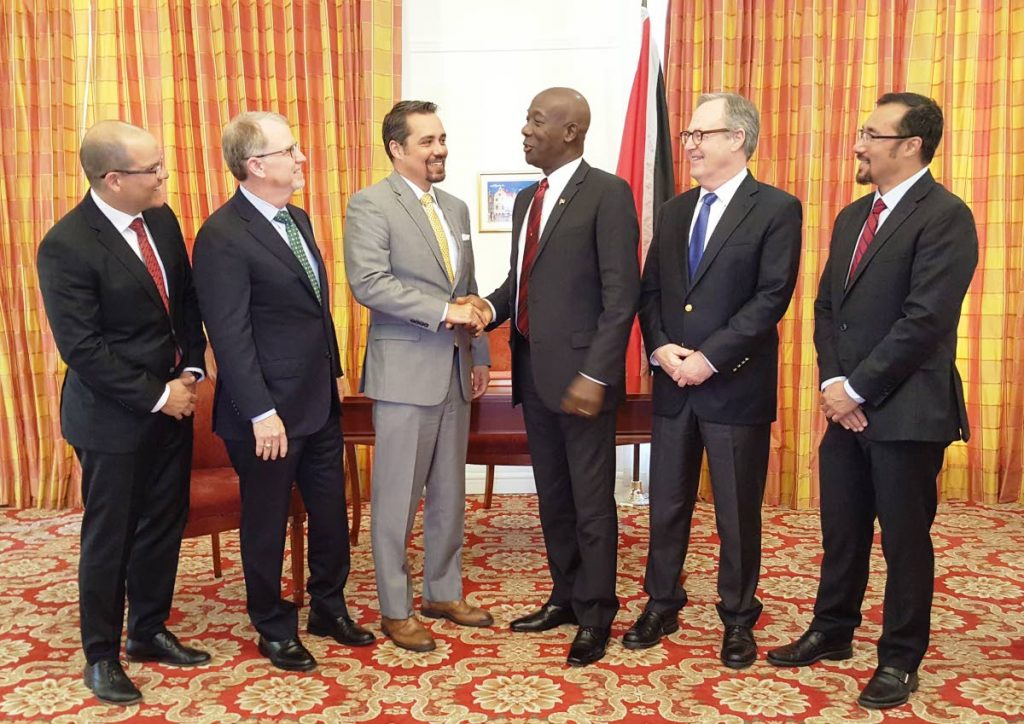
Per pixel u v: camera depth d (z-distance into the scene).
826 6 4.68
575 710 2.43
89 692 2.58
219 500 3.11
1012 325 4.74
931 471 2.42
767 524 4.41
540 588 3.47
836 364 2.54
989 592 3.36
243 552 2.73
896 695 2.42
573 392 2.57
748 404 2.66
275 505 2.70
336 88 4.97
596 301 2.71
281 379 2.65
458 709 2.45
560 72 5.06
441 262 2.84
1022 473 4.75
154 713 2.45
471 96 5.10
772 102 4.79
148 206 2.50
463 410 2.98
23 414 4.96
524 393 2.89
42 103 4.83
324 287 2.83
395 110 2.81
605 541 2.78
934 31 4.64
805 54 4.67
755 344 2.59
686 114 4.85
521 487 5.23
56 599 3.42
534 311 2.72
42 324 4.93
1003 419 4.77
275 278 2.61
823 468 2.66
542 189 2.81
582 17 5.02
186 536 3.06
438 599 3.11
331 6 4.92
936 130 2.37
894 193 2.45
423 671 2.70
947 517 4.45
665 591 2.89
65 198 4.92
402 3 4.95
